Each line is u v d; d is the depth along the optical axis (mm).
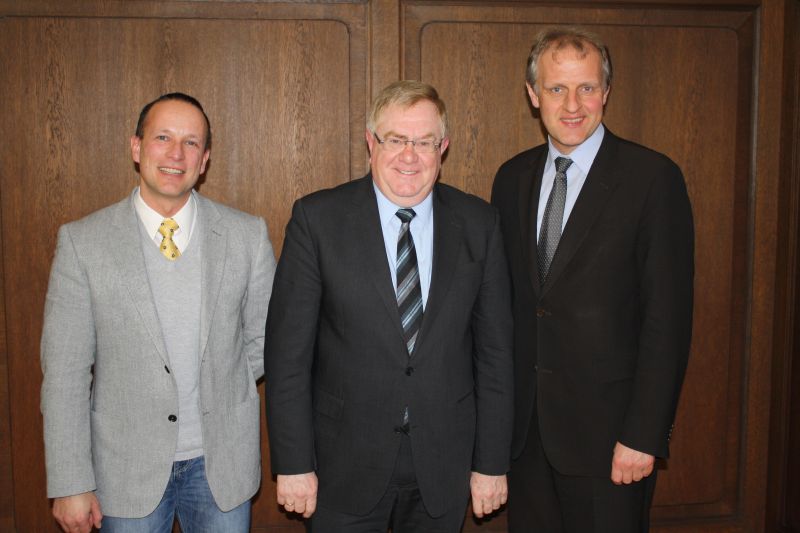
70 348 1607
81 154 2318
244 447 1748
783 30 2477
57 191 2320
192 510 1721
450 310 1611
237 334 1752
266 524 2520
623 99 2475
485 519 2559
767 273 2549
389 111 1561
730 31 2492
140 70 2314
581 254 1730
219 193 2375
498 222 1748
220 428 1697
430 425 1601
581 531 1808
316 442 1658
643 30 2463
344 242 1601
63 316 1609
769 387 2592
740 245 2555
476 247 1680
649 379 1679
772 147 2512
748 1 2455
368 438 1595
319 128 2385
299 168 2389
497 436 1679
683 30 2477
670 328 1671
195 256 1700
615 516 1774
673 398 1695
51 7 2279
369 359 1583
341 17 2361
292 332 1609
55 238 2334
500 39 2422
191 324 1668
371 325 1577
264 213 2393
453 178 2449
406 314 1601
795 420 2494
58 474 1591
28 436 2402
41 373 2381
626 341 1744
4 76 2279
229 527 1727
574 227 1740
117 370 1630
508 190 1929
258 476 1803
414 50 2402
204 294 1667
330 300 1603
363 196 1652
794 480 2500
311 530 1673
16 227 2320
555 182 1811
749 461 2609
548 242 1792
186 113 1677
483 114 2438
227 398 1713
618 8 2449
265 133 2371
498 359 1690
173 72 2324
